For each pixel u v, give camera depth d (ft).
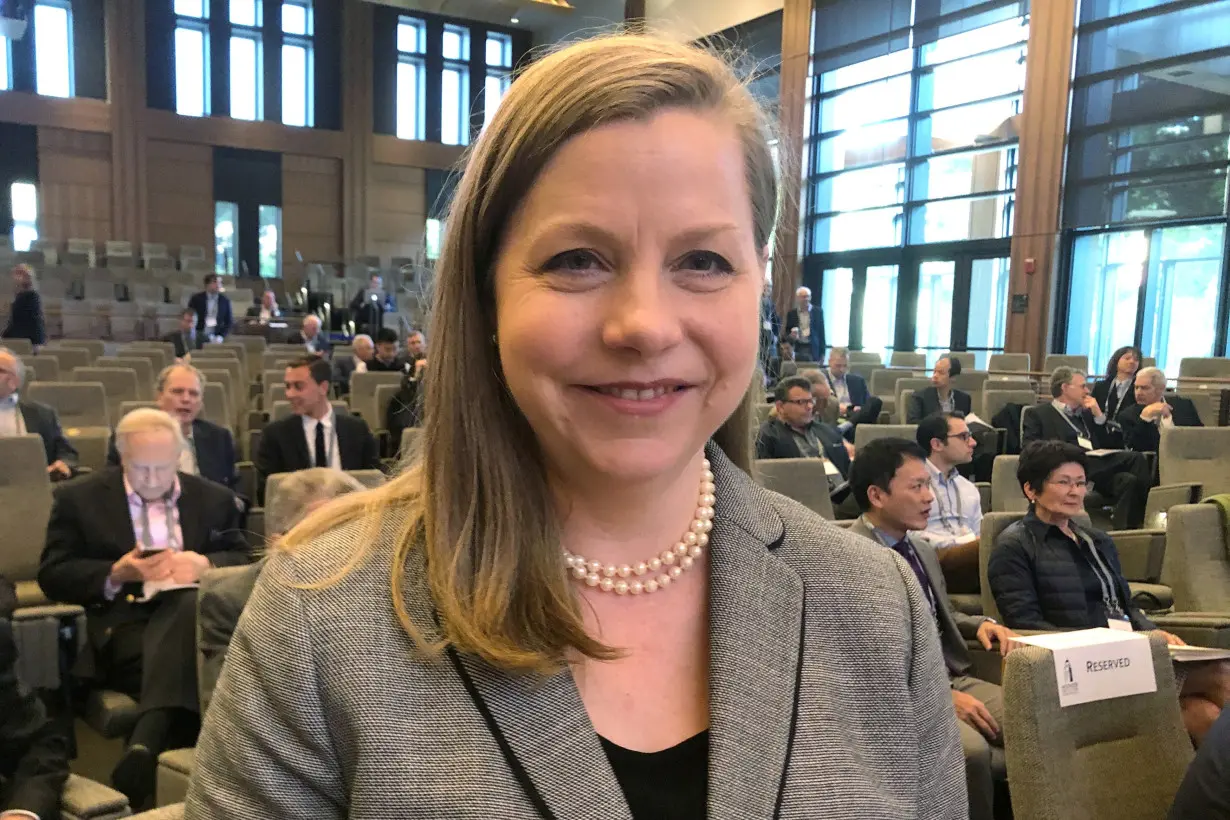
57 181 43.37
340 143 48.65
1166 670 4.93
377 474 9.92
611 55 1.59
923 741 1.82
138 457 8.17
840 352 23.94
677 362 1.55
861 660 1.79
